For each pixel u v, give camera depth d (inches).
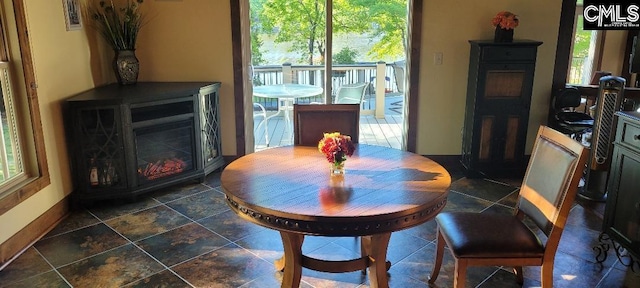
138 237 131.5
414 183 92.4
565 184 86.9
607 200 116.2
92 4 167.0
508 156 178.5
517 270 107.4
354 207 81.0
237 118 187.6
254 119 198.1
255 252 123.3
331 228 78.9
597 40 249.8
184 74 182.7
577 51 252.1
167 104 160.6
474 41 172.6
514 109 173.2
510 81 170.4
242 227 138.0
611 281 109.3
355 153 112.9
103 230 135.7
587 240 129.0
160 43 179.3
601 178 153.6
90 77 164.9
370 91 203.5
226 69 182.7
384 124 216.2
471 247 89.4
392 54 192.5
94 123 146.3
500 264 90.4
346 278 111.4
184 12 176.7
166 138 162.2
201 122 169.6
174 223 140.6
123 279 110.1
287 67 190.9
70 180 149.7
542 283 91.7
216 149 183.5
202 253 122.6
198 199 159.2
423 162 105.8
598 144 151.4
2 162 121.7
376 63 194.2
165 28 177.9
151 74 182.2
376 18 186.7
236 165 103.7
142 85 171.5
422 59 183.6
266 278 110.9
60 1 144.7
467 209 152.1
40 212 132.7
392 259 120.2
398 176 96.5
